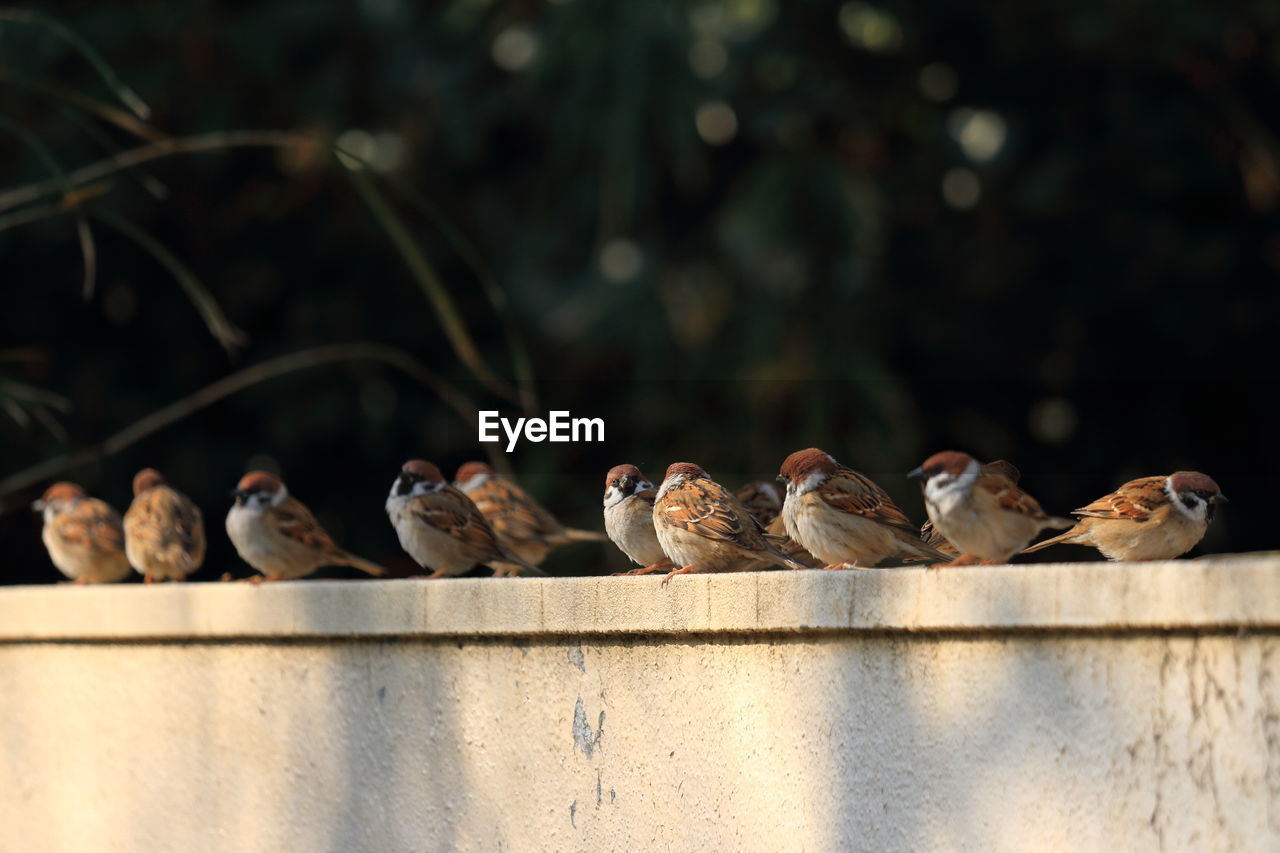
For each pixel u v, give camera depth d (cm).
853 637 484
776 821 505
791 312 1425
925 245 1608
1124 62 1521
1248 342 1647
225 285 1644
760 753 512
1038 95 1595
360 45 1606
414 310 1639
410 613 621
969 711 450
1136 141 1557
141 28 1491
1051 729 427
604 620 554
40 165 1466
